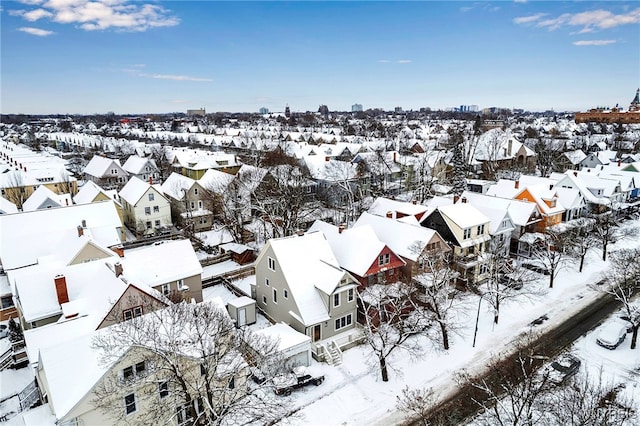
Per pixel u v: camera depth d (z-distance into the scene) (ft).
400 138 418.72
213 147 475.72
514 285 151.74
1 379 105.40
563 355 110.83
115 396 76.84
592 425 75.56
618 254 171.83
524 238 180.04
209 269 176.04
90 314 104.37
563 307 142.82
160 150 390.01
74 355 79.10
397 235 150.92
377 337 126.00
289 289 120.37
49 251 146.82
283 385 97.30
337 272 121.49
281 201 205.98
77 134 611.47
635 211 249.75
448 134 490.90
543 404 84.64
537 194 196.95
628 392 99.30
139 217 209.36
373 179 281.54
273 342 104.78
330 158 307.58
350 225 216.33
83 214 173.06
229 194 209.36
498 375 107.76
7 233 155.22
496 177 320.91
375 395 101.30
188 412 87.10
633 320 122.83
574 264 176.35
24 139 575.38
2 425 88.89
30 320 109.09
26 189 252.62
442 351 119.03
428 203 211.00
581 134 530.68
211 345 80.23
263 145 367.66
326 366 111.96
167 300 109.60
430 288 131.54
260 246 193.67
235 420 81.46
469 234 157.89
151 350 72.33
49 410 79.00
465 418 93.66
